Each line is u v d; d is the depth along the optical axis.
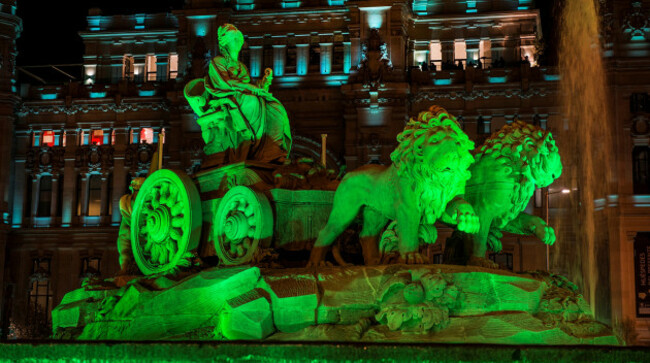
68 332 13.39
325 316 10.74
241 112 14.29
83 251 59.88
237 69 14.74
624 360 8.23
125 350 8.98
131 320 12.33
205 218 13.94
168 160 58.09
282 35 57.31
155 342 8.93
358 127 54.09
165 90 59.50
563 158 53.06
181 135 56.91
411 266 10.99
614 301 50.12
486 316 10.49
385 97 53.88
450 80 54.97
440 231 51.69
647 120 52.03
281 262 13.06
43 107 61.34
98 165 60.34
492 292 10.80
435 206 11.84
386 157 53.56
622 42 52.59
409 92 54.09
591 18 53.34
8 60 59.81
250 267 11.34
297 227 13.35
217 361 8.72
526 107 54.03
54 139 61.78
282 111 14.77
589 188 52.19
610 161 51.78
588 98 52.97
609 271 50.69
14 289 60.22
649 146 52.09
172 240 13.84
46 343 9.23
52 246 60.28
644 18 52.41
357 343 8.55
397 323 10.30
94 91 60.66
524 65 53.91
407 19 56.69
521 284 10.95
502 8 57.00
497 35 56.72
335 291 10.89
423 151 11.66
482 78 54.75
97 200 60.72
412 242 11.82
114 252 59.34
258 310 10.75
